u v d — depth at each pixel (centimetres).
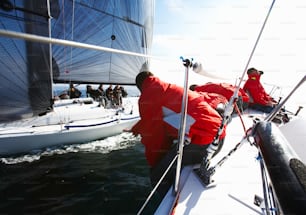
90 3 717
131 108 822
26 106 466
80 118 600
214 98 210
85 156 508
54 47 643
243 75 114
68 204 326
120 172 439
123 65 947
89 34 748
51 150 511
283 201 63
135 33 987
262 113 372
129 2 909
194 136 146
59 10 620
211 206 121
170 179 145
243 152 191
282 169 74
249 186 140
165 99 148
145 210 254
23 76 441
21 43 422
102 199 340
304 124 297
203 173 142
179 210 117
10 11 392
